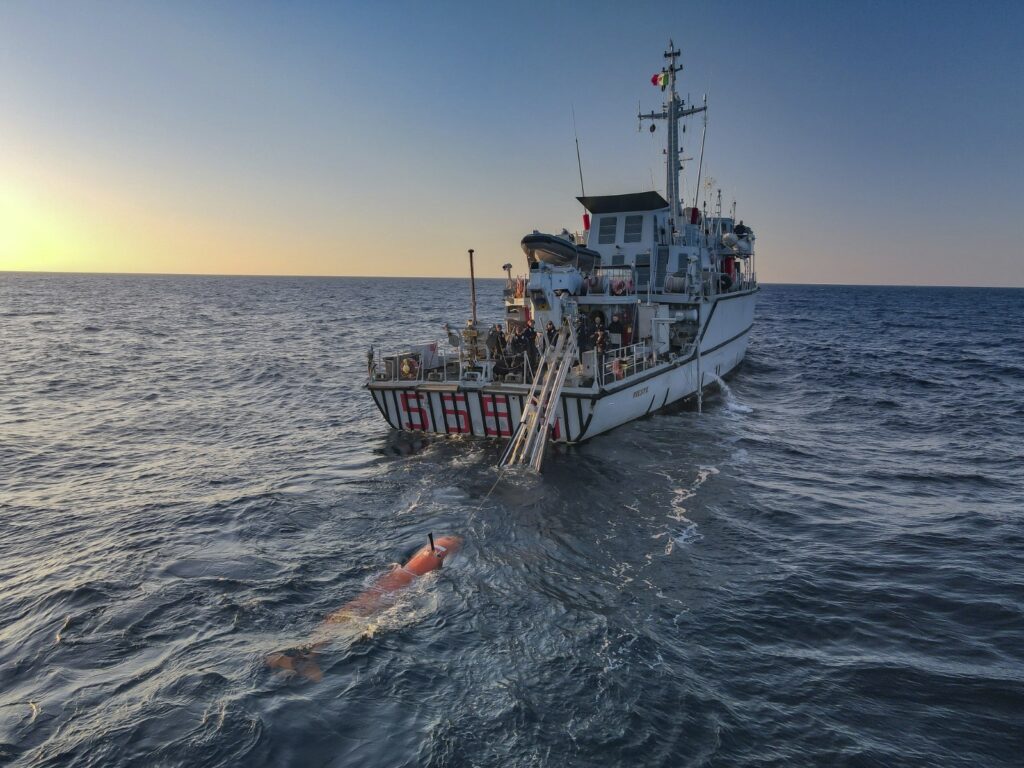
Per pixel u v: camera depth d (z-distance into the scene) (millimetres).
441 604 9008
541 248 20375
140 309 93688
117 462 16953
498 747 6266
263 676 7418
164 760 6145
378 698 7020
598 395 16156
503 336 19781
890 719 6633
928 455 17531
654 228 23375
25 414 23266
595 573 10016
